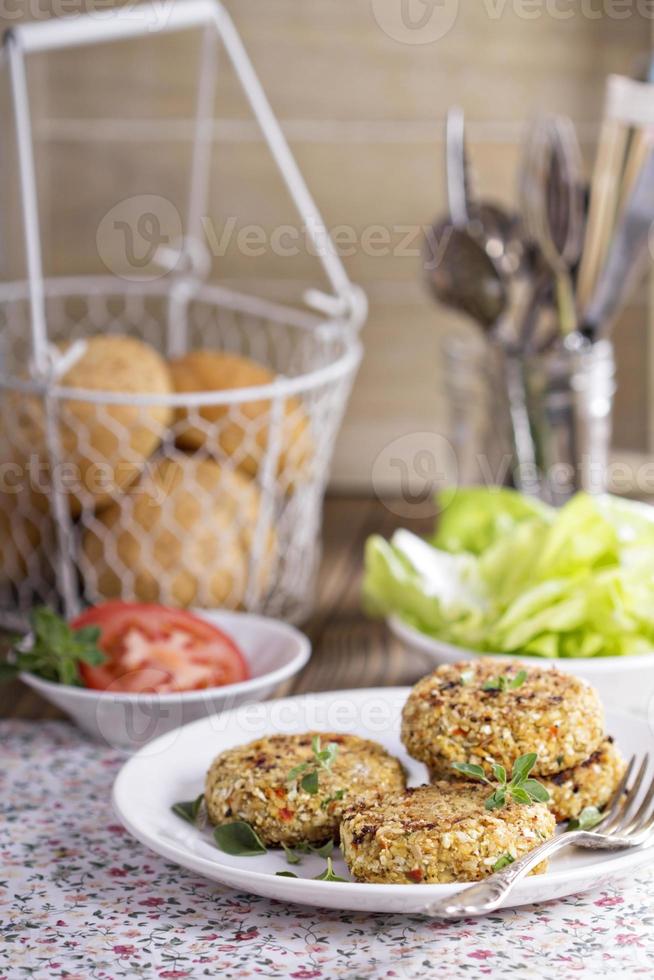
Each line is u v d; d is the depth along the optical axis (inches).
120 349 49.2
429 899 33.8
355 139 68.9
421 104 68.6
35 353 46.1
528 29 67.5
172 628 43.3
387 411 71.5
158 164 69.4
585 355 52.8
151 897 36.3
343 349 57.3
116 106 68.9
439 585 45.8
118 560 47.6
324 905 34.4
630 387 70.4
